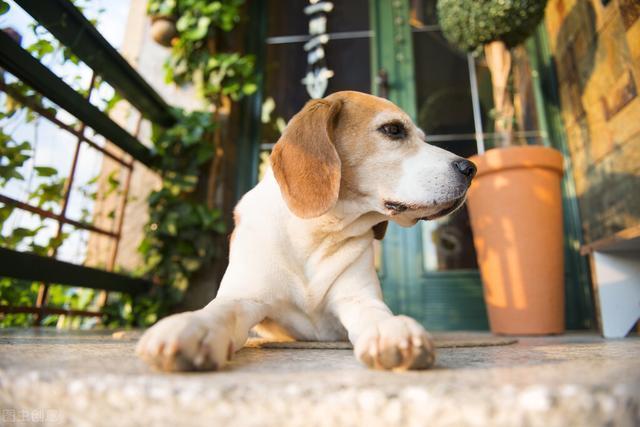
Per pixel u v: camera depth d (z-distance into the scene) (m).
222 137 3.00
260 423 0.54
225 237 2.89
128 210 2.79
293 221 1.28
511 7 2.19
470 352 1.07
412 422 0.52
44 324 2.29
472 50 2.47
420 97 3.23
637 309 1.83
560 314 2.05
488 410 0.50
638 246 1.78
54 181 2.09
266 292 1.21
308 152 1.24
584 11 2.53
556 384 0.54
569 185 2.86
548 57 3.09
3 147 1.82
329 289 1.29
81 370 0.65
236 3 3.00
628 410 0.51
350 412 0.53
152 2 2.93
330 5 3.46
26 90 1.90
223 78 3.02
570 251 2.78
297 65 3.41
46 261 1.92
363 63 3.35
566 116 2.88
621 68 2.19
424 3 3.36
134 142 2.57
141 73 3.08
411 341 0.71
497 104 2.35
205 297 2.70
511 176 2.08
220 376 0.64
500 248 2.09
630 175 2.17
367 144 1.30
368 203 1.30
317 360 0.88
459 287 2.89
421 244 2.97
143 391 0.57
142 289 2.62
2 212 1.83
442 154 1.29
